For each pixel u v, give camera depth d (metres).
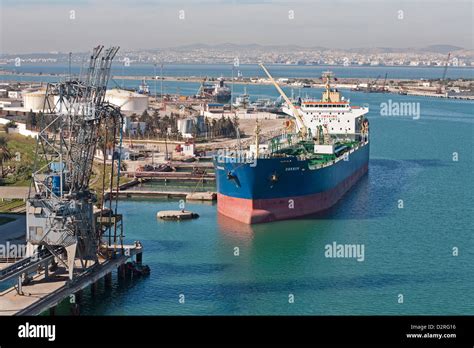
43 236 71.00
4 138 179.75
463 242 96.50
